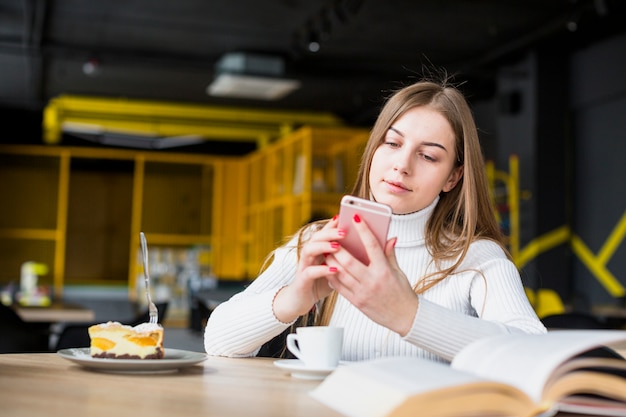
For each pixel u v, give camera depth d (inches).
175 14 290.8
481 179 65.6
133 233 454.0
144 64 343.6
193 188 464.1
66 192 446.3
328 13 279.1
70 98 427.2
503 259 63.9
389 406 29.9
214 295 184.4
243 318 58.1
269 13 286.7
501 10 274.2
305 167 354.6
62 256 443.8
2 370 47.5
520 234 313.6
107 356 50.0
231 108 434.9
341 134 351.9
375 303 47.0
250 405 37.0
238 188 469.4
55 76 378.0
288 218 373.1
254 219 438.3
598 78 297.0
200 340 229.0
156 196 458.6
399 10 276.8
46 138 436.8
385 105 65.4
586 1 260.1
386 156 64.3
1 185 439.2
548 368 32.6
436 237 65.4
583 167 305.7
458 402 30.3
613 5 256.8
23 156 442.6
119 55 336.8
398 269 47.6
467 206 64.9
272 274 67.4
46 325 192.4
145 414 33.5
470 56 330.6
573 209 309.3
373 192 65.5
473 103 362.6
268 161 415.8
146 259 57.5
